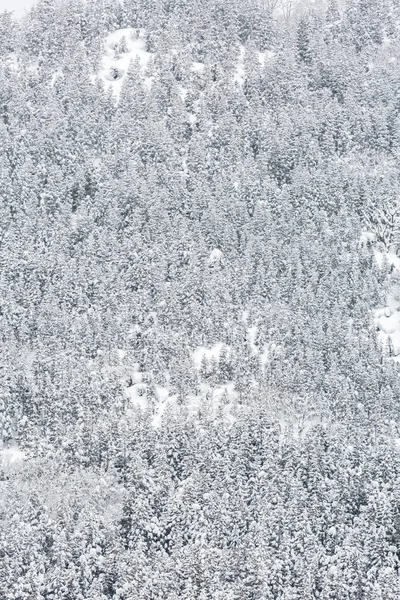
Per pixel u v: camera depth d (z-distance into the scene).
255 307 183.75
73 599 129.50
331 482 144.62
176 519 137.25
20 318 181.75
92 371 171.88
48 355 173.12
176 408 164.75
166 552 135.75
